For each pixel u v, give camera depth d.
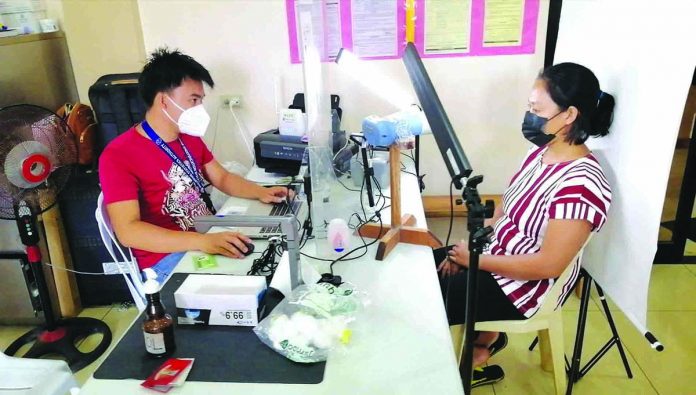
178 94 1.69
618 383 1.97
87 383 1.01
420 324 1.17
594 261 1.72
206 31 2.56
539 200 1.56
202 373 1.03
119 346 1.12
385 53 2.51
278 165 2.23
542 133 1.57
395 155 1.51
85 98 2.52
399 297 1.28
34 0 2.37
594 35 1.73
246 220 1.21
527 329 1.62
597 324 2.33
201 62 2.61
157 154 1.74
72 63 2.45
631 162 1.47
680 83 1.24
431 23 2.45
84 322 2.35
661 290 2.58
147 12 2.54
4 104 2.15
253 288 1.21
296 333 1.09
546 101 1.52
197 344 1.11
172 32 2.57
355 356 1.07
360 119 2.62
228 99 2.66
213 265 1.46
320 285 1.25
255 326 1.16
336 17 2.46
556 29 2.40
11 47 2.16
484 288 1.61
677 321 2.34
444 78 2.54
